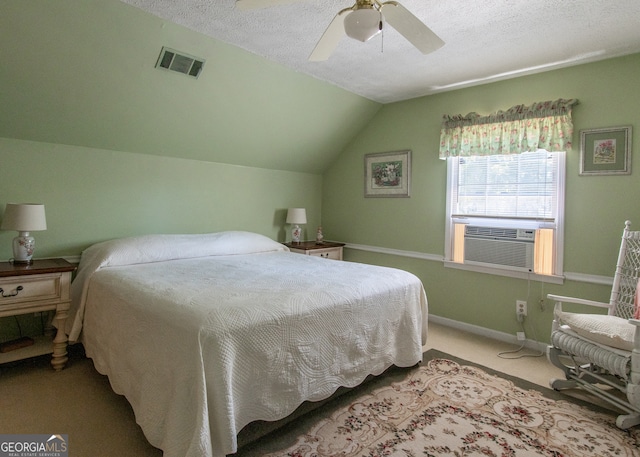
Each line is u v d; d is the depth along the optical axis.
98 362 2.20
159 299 1.79
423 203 3.68
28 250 2.46
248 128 3.46
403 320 2.44
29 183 2.65
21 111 2.44
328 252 4.16
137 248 2.74
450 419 1.94
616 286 2.44
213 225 3.73
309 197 4.59
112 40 2.28
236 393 1.53
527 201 3.03
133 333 1.81
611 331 2.00
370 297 2.17
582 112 2.74
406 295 2.46
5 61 2.14
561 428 1.88
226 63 2.75
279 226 4.31
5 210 2.44
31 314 2.69
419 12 2.10
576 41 2.43
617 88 2.61
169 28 2.32
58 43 2.17
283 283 2.17
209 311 1.58
